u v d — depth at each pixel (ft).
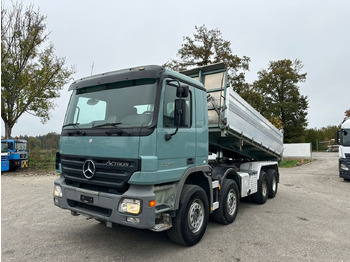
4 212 21.01
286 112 149.18
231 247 14.14
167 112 12.60
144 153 11.36
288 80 153.79
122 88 13.12
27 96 66.49
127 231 16.39
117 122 12.58
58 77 70.79
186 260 12.47
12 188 33.19
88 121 13.71
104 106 13.37
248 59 88.74
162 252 13.35
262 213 21.53
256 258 12.80
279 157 31.65
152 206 11.37
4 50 60.70
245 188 21.63
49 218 19.24
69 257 12.66
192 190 13.99
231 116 18.83
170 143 12.59
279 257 12.95
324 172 56.44
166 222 12.52
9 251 13.33
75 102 14.78
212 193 16.06
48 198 26.68
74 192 13.32
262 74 164.04
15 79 63.26
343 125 42.37
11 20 60.85
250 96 88.02
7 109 63.10
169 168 12.48
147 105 12.09
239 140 21.27
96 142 12.66
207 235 15.99
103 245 14.17
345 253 13.52
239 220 19.38
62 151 14.47
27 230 16.56
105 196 11.91
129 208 11.27
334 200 27.27
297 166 73.41
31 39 63.57
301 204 25.14
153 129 11.60
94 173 12.49
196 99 14.97
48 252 13.23
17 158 55.57
